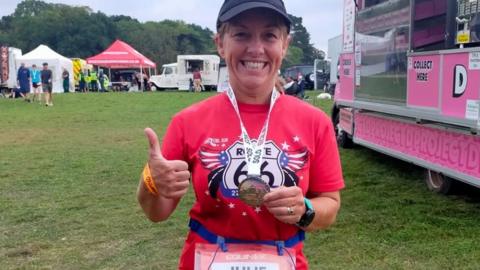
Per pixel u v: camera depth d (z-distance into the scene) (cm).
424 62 524
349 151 909
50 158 880
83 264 405
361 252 413
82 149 978
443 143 512
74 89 3625
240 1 174
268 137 175
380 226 473
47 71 2095
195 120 178
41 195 624
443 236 443
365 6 733
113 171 764
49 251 436
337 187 185
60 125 1388
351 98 799
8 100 2477
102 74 3881
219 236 177
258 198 162
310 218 170
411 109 557
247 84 174
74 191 643
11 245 450
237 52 176
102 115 1667
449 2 523
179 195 166
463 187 573
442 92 488
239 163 173
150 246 443
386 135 667
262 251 174
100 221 515
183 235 470
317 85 3331
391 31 620
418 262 390
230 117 176
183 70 3828
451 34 525
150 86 3934
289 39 187
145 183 167
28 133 1225
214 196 174
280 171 173
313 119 181
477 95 428
